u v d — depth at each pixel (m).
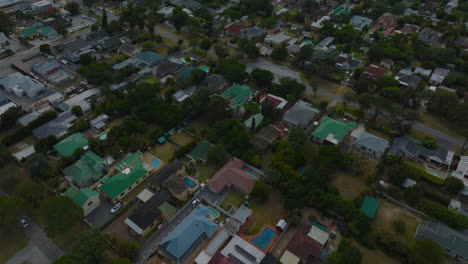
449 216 93.00
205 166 113.94
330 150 111.81
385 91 144.62
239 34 196.75
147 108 132.38
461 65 165.88
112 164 111.44
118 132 120.50
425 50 173.88
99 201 100.06
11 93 145.00
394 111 126.44
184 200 101.44
